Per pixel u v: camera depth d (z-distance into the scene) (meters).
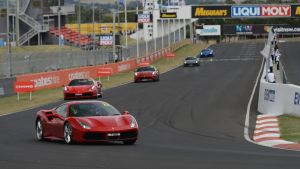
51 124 31.34
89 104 31.08
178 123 42.72
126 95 68.56
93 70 100.75
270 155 24.25
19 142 31.50
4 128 40.34
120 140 29.06
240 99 61.06
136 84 88.19
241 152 25.66
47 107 57.66
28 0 169.25
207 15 188.50
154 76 92.44
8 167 21.08
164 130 38.53
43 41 167.88
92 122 29.06
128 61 130.38
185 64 138.50
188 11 187.50
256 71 114.06
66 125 29.92
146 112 50.53
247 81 88.31
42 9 174.25
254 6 184.00
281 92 44.38
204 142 31.38
